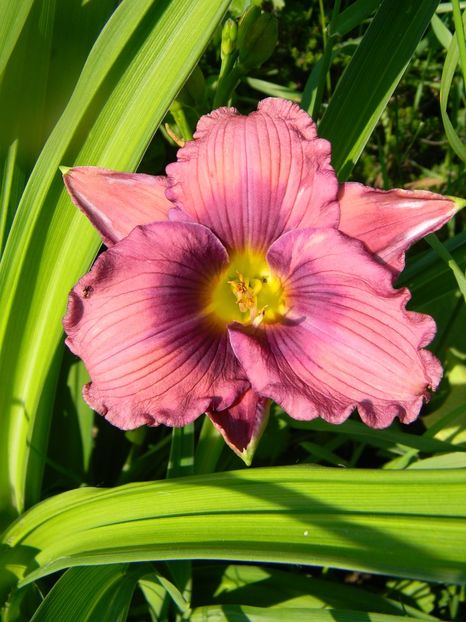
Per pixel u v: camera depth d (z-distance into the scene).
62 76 0.43
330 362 0.37
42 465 0.45
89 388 0.36
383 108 0.43
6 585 0.41
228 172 0.38
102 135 0.40
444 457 0.44
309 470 0.38
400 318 0.36
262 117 0.37
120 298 0.36
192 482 0.38
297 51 0.62
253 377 0.37
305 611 0.42
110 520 0.39
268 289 0.40
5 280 0.41
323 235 0.36
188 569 0.44
